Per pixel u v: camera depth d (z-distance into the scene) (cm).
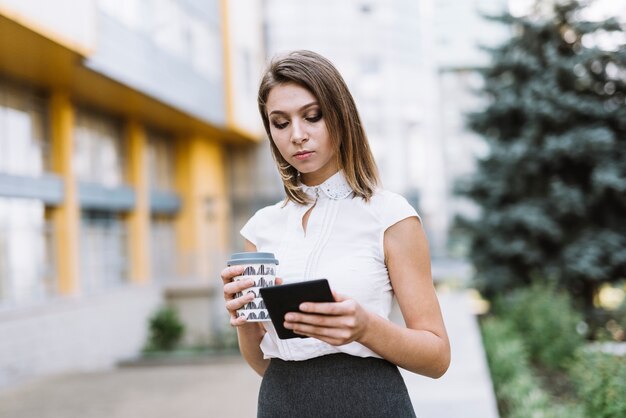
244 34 2056
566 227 1237
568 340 858
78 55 1026
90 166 1398
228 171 2208
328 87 159
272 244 173
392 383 161
